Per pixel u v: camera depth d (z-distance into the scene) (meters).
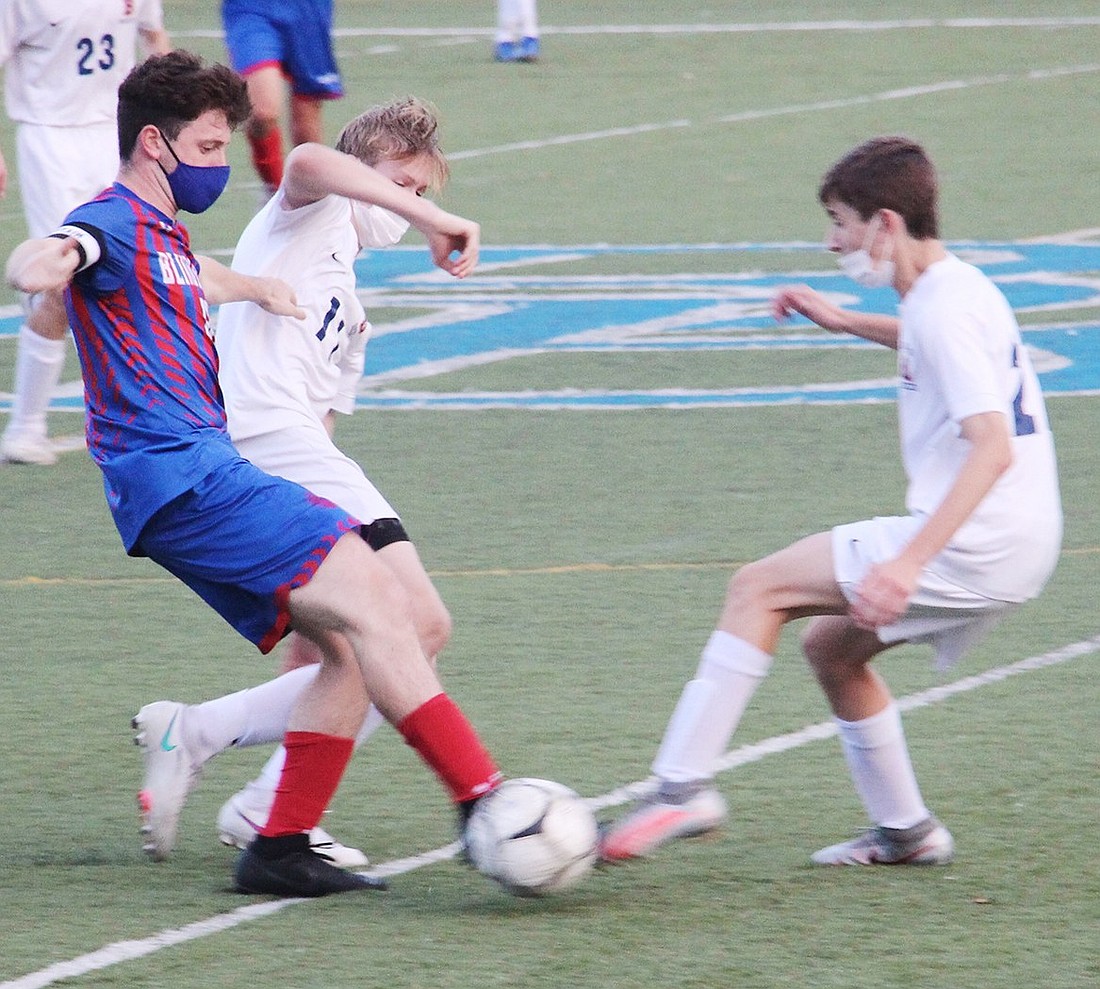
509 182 61.16
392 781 18.03
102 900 14.91
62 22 31.48
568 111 75.38
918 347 14.43
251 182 62.12
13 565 25.91
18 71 32.06
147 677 21.27
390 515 16.98
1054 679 20.89
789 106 75.75
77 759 18.59
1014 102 75.75
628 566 25.53
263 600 14.53
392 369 38.22
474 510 28.39
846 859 15.73
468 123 72.88
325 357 17.84
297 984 13.08
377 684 14.38
